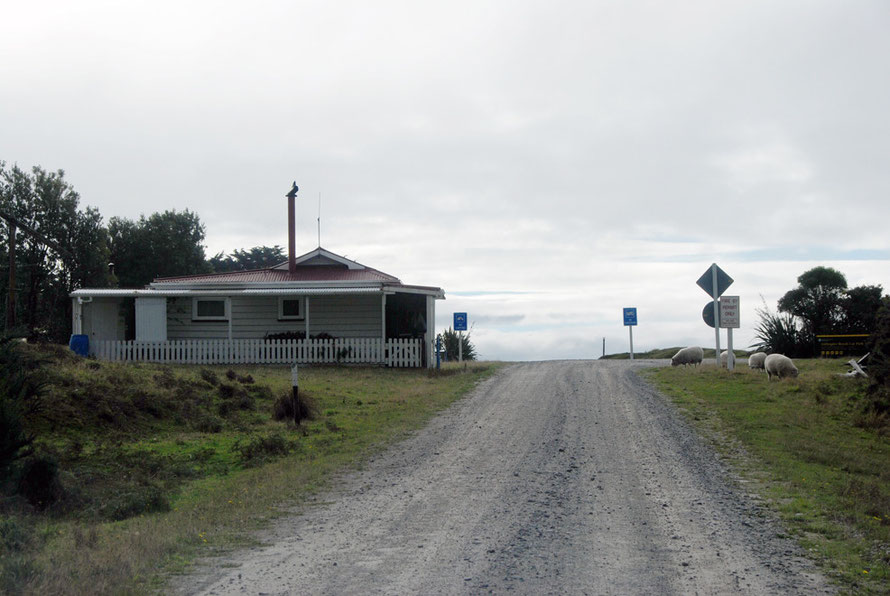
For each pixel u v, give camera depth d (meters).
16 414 9.98
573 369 26.11
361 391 20.58
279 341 27.28
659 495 9.63
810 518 8.43
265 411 17.47
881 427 15.29
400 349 26.95
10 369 11.33
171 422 15.73
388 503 9.41
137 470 11.77
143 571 6.71
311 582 6.43
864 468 11.77
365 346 27.11
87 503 9.99
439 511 8.97
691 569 6.72
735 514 8.66
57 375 15.73
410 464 11.89
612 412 16.61
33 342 21.69
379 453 12.87
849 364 21.67
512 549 7.37
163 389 17.23
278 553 7.34
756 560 6.97
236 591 6.21
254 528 8.32
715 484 10.21
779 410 16.45
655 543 7.55
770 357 21.38
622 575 6.55
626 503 9.23
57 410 14.30
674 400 18.02
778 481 10.38
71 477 10.87
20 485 9.70
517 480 10.59
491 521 8.46
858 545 7.41
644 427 14.73
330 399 18.97
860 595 6.04
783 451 12.53
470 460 12.10
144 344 27.36
